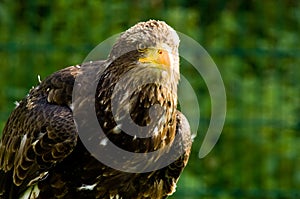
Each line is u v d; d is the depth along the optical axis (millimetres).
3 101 16125
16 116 10461
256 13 18344
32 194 10227
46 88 10281
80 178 10047
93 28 16625
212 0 18094
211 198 15258
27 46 14578
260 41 18016
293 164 16312
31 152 10070
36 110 10172
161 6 17125
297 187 16078
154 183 10375
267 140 16344
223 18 17922
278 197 15188
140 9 16938
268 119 15516
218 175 16219
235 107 16500
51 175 10086
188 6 18000
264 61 17406
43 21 16750
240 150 16312
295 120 15812
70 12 16750
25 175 10164
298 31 18266
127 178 10109
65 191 10141
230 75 16828
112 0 16812
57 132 9922
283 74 17172
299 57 14672
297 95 17000
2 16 16969
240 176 16219
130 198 10312
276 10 18422
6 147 10508
